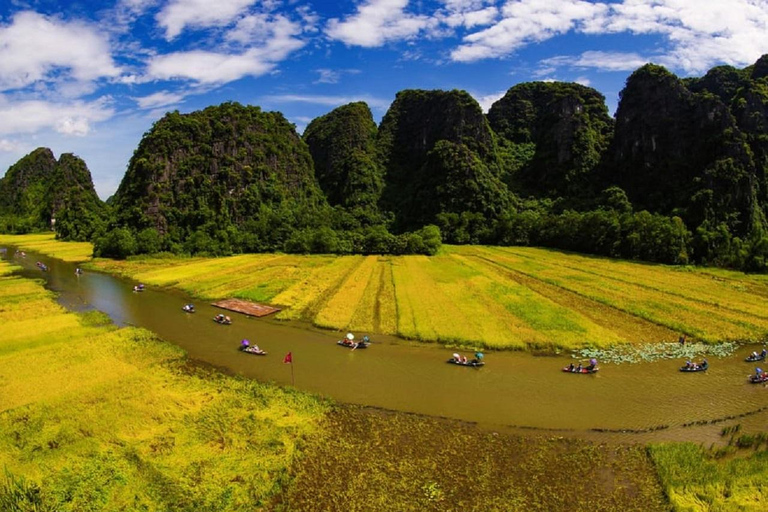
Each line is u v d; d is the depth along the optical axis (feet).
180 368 156.04
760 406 129.59
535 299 239.71
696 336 183.21
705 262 340.80
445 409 127.75
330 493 92.58
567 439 112.88
